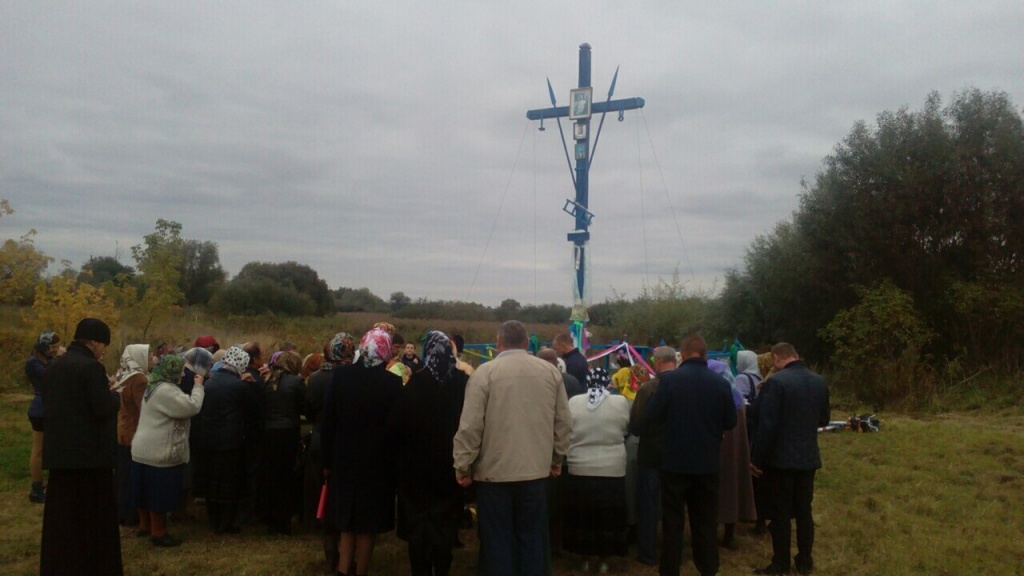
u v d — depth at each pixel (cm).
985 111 1800
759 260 2352
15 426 1105
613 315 2845
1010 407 1493
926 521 726
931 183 1783
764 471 604
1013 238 1734
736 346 816
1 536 663
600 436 579
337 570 583
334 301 4588
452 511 521
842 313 1809
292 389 672
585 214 1270
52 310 1552
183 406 620
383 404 532
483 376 488
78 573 496
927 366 1677
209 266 4706
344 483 530
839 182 1925
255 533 684
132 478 629
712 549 540
